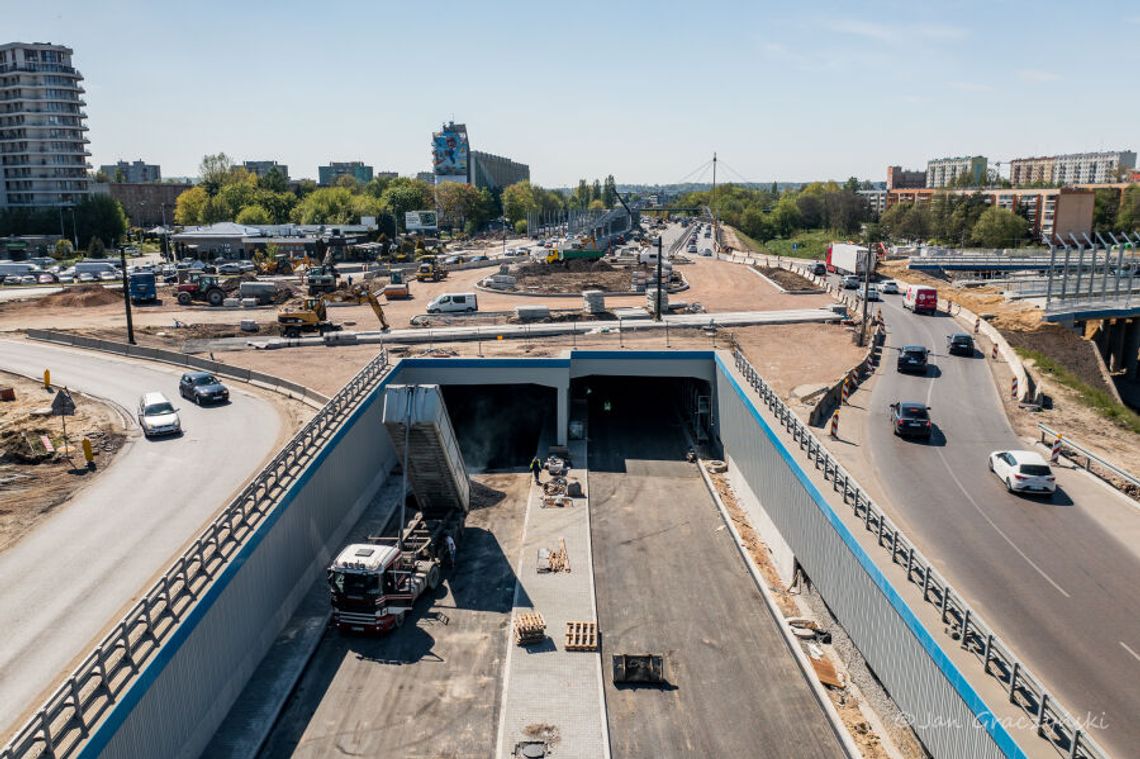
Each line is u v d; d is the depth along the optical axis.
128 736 19.31
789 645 28.53
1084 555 29.62
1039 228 191.88
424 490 38.56
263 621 28.30
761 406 39.84
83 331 72.44
